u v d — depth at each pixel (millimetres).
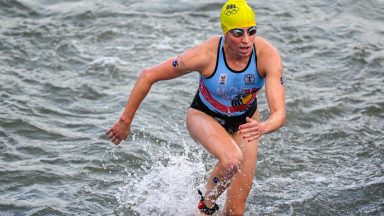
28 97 27641
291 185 22156
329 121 26438
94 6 36906
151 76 18172
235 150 17594
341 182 22281
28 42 32656
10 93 27828
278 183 22281
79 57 31469
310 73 30344
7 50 31703
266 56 17766
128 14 36000
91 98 27953
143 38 33469
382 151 24250
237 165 17469
